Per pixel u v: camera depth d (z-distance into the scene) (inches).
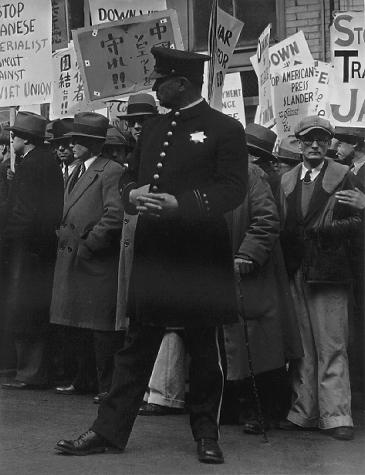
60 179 272.4
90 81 283.0
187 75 190.5
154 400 237.5
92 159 263.1
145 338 192.7
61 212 269.4
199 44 429.1
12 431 216.4
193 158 187.3
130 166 199.8
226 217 219.9
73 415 236.8
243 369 217.2
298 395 223.1
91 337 268.4
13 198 276.1
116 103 338.0
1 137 329.7
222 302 189.0
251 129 241.0
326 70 318.0
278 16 441.4
